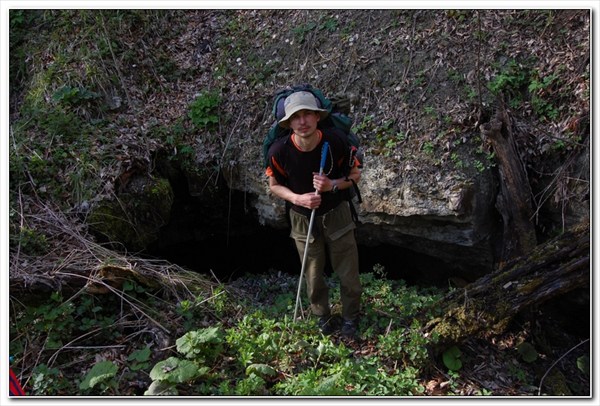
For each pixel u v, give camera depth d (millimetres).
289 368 4031
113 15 6770
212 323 4418
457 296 4539
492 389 4207
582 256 4305
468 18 6004
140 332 4195
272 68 6465
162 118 6266
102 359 4031
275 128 3957
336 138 3906
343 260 4281
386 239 5691
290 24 6730
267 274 6355
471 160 5219
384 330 4527
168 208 5770
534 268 4410
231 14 7168
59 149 5512
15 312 4168
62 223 4949
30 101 6109
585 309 4980
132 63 6578
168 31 7059
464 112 5430
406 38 6082
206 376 3879
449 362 4301
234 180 6023
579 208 4996
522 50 5703
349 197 4203
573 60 5445
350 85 6016
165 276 4660
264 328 4242
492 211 5293
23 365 3932
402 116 5633
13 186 5137
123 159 5574
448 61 5805
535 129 5324
